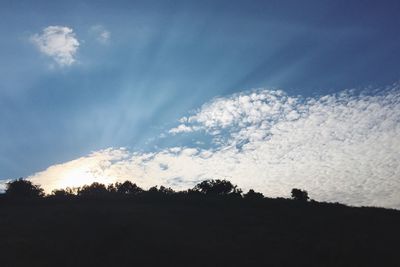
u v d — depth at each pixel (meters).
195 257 28.95
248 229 39.22
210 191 70.88
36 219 40.41
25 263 26.70
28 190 67.06
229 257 29.09
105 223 37.34
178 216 44.38
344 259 29.19
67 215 41.78
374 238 37.28
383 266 28.55
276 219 45.50
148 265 27.28
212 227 39.66
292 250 31.53
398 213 52.81
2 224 38.50
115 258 28.47
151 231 35.38
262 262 28.33
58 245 30.52
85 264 26.97
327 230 40.09
